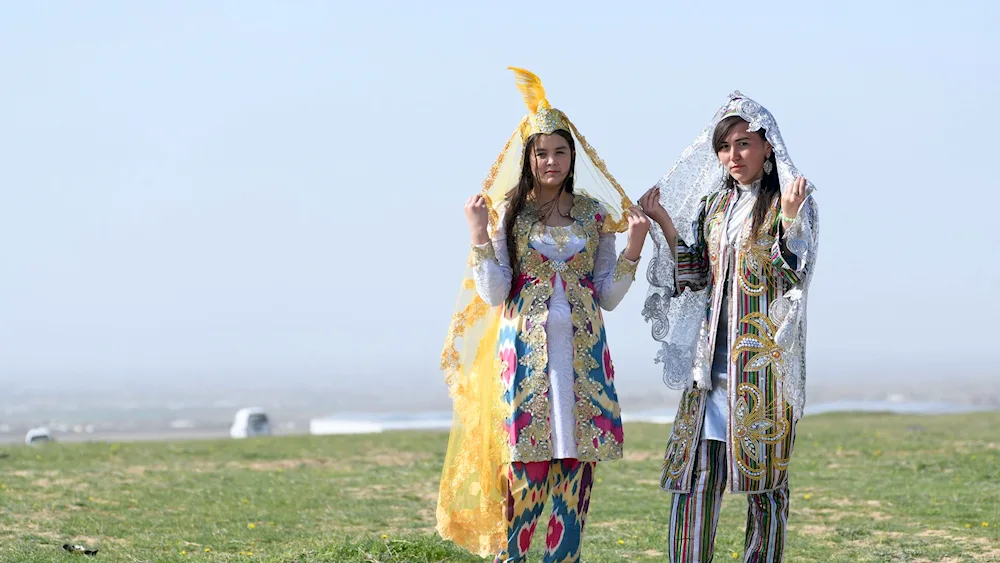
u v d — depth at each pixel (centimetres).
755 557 504
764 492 499
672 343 526
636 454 1336
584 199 536
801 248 483
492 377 527
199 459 1331
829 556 673
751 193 513
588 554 679
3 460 1299
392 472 1181
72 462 1280
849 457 1270
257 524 807
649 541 725
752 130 500
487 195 525
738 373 495
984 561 653
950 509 860
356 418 3725
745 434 491
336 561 589
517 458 500
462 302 542
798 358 498
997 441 1434
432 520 832
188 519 828
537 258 518
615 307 541
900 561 659
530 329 511
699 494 507
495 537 537
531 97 530
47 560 638
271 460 1322
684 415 516
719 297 504
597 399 512
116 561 648
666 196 542
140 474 1152
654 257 534
